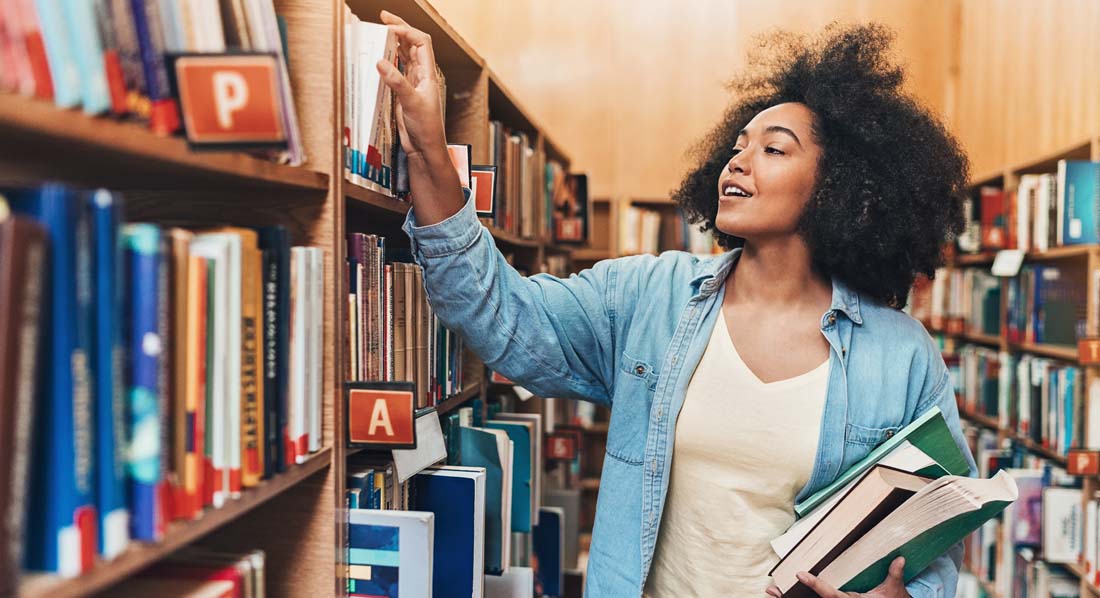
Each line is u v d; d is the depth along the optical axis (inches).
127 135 29.3
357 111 51.7
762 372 57.2
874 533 53.2
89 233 26.7
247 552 47.8
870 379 57.3
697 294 59.4
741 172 58.2
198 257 32.9
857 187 57.3
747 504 57.1
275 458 39.9
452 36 71.8
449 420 72.2
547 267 125.4
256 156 38.9
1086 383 116.3
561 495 132.8
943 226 62.5
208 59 32.7
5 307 23.2
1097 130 129.8
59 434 26.0
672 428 57.8
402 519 49.9
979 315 162.7
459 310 56.6
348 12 49.9
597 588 60.3
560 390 62.5
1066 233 120.6
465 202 55.7
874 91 60.4
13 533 23.8
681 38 199.3
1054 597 118.2
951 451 57.8
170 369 31.5
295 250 42.3
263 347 38.9
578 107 201.6
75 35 27.1
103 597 35.3
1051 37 150.9
